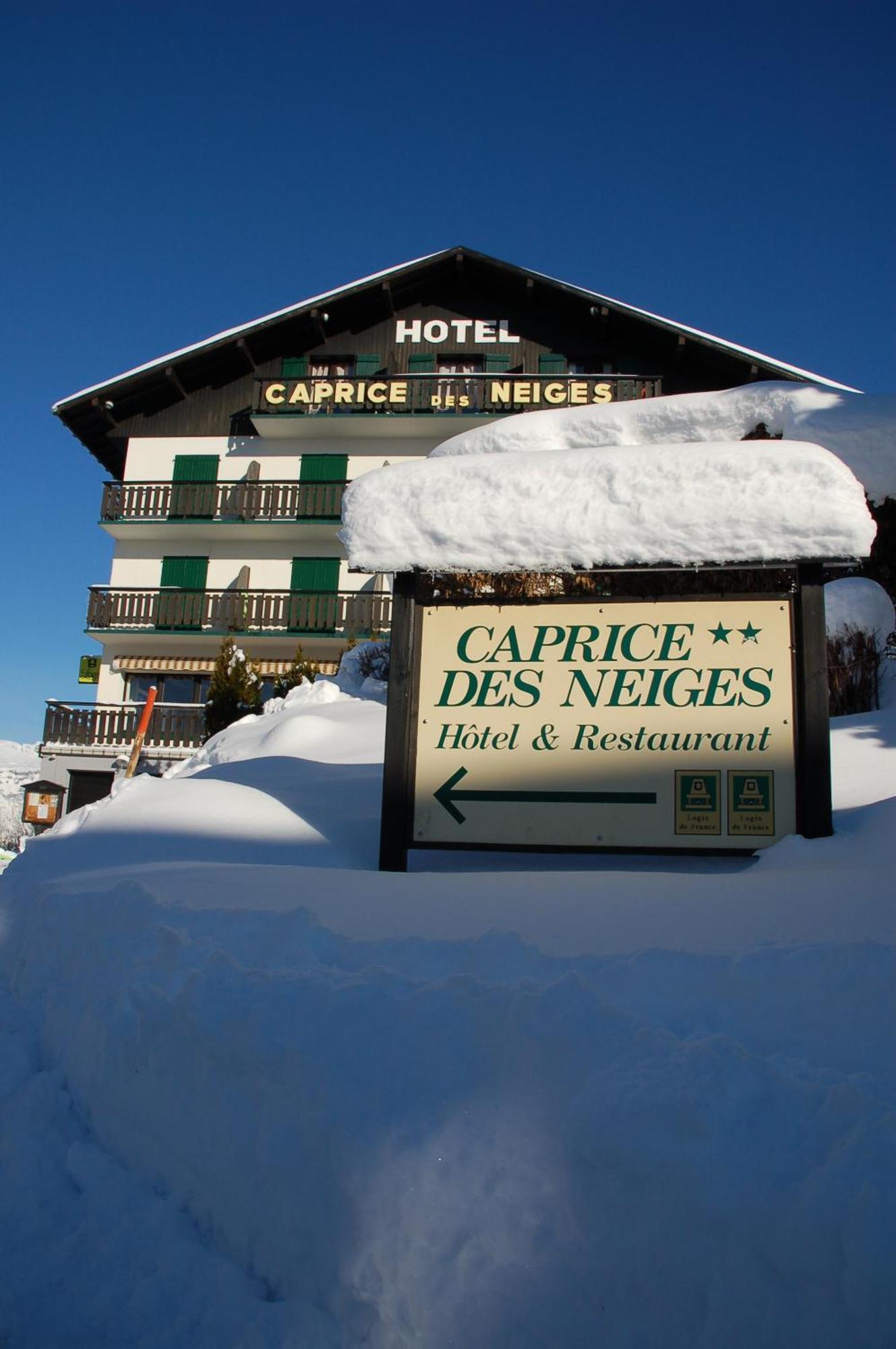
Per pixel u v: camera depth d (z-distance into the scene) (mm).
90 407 24312
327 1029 2449
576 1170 2004
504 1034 2277
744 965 2426
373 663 13406
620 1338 1848
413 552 4641
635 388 22844
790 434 8562
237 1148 2461
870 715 6352
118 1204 2633
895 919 2807
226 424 24672
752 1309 1763
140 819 5297
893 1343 1637
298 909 3111
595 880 3512
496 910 3143
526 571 4574
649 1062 2109
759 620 4520
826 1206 1766
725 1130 1924
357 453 24094
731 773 4395
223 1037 2602
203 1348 2176
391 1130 2197
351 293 23922
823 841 4168
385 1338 2008
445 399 23344
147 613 23328
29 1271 2463
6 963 3920
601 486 4520
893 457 8047
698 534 4375
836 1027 2217
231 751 9500
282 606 23078
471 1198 2053
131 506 23891
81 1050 3098
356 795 5844
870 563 7992
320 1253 2189
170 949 3055
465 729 4648
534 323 24625
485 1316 1936
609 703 4562
